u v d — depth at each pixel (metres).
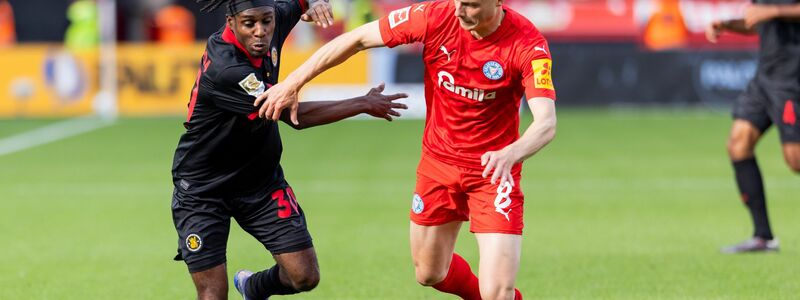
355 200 41.62
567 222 36.94
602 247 32.44
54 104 76.06
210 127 20.00
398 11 20.30
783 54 29.83
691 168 50.41
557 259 30.67
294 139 62.88
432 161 21.33
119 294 26.61
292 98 19.47
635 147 58.19
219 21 79.62
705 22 76.88
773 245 31.25
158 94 76.31
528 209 39.72
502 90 20.02
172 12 79.06
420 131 67.12
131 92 76.25
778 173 48.72
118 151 57.94
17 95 76.00
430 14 19.94
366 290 26.78
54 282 27.97
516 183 20.66
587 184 45.78
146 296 26.39
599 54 76.44
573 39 76.75
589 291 26.52
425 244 21.81
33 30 79.50
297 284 21.03
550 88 19.27
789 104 29.88
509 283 20.17
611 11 76.88
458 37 19.75
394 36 20.05
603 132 65.19
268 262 30.62
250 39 19.06
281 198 20.91
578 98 76.81
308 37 74.12
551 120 18.86
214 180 20.50
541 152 56.53
